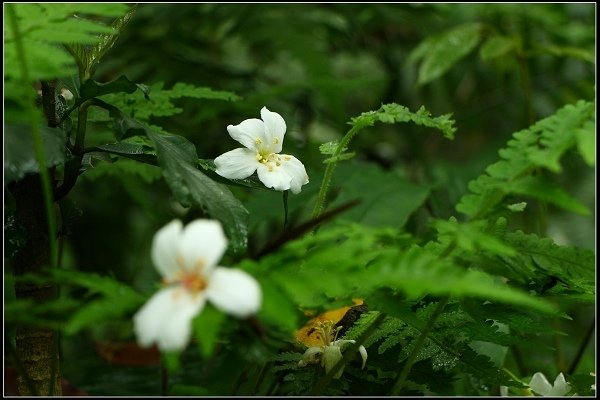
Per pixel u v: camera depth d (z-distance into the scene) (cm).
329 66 152
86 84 89
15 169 84
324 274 82
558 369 114
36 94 93
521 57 138
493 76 178
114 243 146
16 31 83
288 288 81
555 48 138
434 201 131
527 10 164
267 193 121
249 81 157
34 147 85
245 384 96
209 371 112
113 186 140
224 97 103
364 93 184
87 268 144
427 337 92
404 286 80
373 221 121
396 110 90
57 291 94
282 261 83
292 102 158
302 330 92
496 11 164
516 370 118
